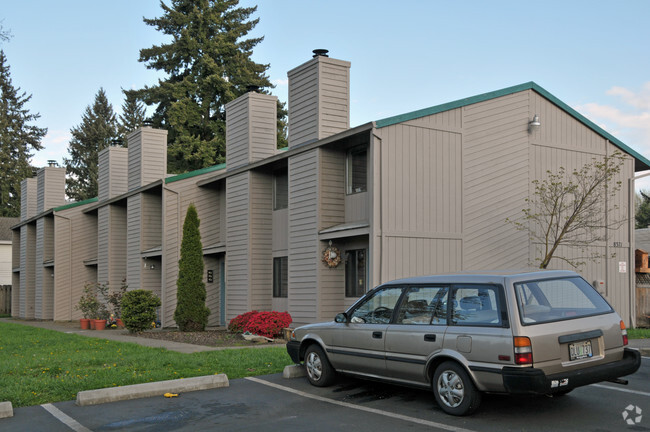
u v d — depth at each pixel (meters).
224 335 17.00
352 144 16.20
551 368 6.71
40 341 16.83
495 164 16.16
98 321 22.34
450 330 7.33
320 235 16.12
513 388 6.63
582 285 7.45
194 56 42.28
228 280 20.25
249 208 19.33
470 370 7.04
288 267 17.33
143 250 23.73
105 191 27.83
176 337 16.88
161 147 24.84
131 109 67.94
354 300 16.00
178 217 22.22
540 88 17.06
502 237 16.06
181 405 8.27
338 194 16.53
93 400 8.41
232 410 7.98
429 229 14.88
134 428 7.21
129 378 9.78
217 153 40.56
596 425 6.88
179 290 19.19
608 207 18.03
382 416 7.49
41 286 31.42
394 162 14.52
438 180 15.12
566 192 16.44
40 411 8.09
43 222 31.48
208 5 43.09
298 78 17.59
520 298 6.91
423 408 7.79
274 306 19.23
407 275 14.46
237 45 43.44
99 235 27.92
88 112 70.31
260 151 19.89
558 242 15.89
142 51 43.09
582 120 17.83
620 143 18.52
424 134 15.03
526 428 6.79
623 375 7.20
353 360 8.64
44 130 73.19
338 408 7.97
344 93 17.11
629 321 18.08
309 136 16.95
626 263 18.22
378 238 14.13
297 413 7.77
